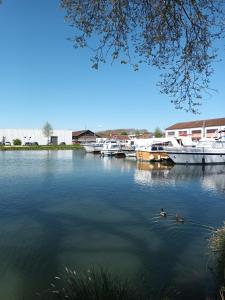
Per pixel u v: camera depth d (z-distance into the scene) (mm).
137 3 7715
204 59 8016
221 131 57219
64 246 13078
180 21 7770
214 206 20578
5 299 9062
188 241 13594
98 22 7816
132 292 7234
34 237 14180
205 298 8859
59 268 10992
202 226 15836
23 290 9547
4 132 121188
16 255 12109
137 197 23641
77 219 17234
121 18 7734
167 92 8406
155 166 48531
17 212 18750
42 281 10078
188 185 29625
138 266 11117
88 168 45312
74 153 85188
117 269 10867
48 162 55625
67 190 26578
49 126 126062
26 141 123875
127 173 39312
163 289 9258
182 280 9969
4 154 79562
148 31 7926
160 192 25859
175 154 49750
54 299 8844
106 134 151500
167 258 11773
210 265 10852
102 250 12641
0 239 13891
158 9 7605
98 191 26234
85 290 6965
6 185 29125
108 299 6723
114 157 68812
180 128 109375
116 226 15867
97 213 18594
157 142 59156
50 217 17641
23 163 53375
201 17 7637
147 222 16562
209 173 39750
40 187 28078
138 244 13305
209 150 49781
